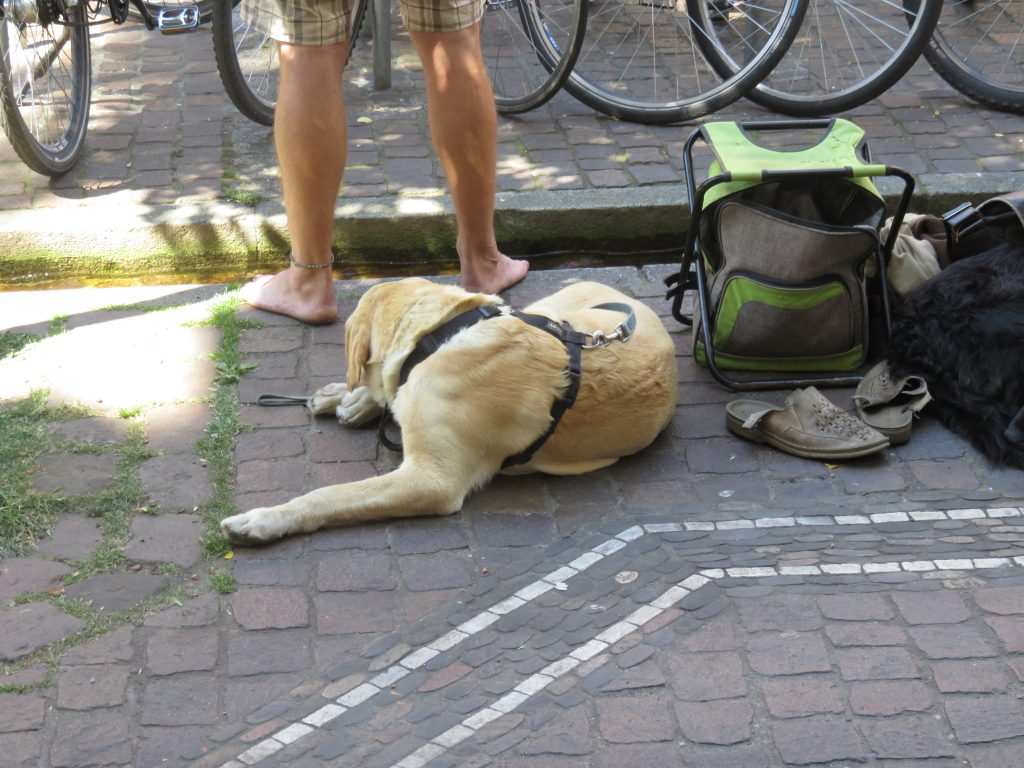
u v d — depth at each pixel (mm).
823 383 3865
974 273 3676
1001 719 2506
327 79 3881
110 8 5434
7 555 2980
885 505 3289
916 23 5441
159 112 5637
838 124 3932
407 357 3211
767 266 3709
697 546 3100
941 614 2818
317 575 2959
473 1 3980
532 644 2740
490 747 2438
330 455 3473
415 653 2713
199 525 3129
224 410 3660
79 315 4215
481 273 4461
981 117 5734
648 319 3586
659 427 3471
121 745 2430
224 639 2738
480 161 4191
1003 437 3441
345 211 4738
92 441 3451
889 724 2500
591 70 6301
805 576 2969
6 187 4867
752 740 2459
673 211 4887
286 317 4238
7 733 2445
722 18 6508
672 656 2693
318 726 2498
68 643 2701
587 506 3275
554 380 3211
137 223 4586
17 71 4938
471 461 3221
